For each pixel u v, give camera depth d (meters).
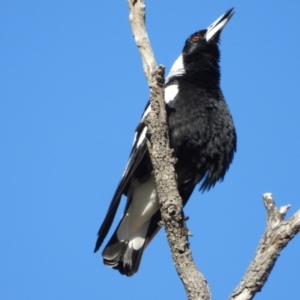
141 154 11.67
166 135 9.30
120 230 12.16
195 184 12.38
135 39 9.54
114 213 11.51
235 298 7.70
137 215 12.10
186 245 8.88
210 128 11.68
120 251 12.05
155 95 9.28
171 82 12.41
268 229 7.77
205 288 8.54
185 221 9.38
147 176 11.91
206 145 11.72
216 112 11.77
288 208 7.80
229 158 12.18
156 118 9.27
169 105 11.69
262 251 7.75
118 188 11.63
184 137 11.55
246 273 7.77
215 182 12.41
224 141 11.87
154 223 12.21
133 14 9.59
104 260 12.04
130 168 11.72
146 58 9.43
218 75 13.05
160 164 9.24
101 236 11.52
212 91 12.06
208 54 13.48
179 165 11.89
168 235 9.02
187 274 8.69
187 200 12.73
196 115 11.59
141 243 12.10
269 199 7.83
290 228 7.66
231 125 11.98
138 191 12.05
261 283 7.70
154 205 11.99
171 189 9.15
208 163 11.98
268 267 7.68
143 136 11.73
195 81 12.24
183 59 13.48
